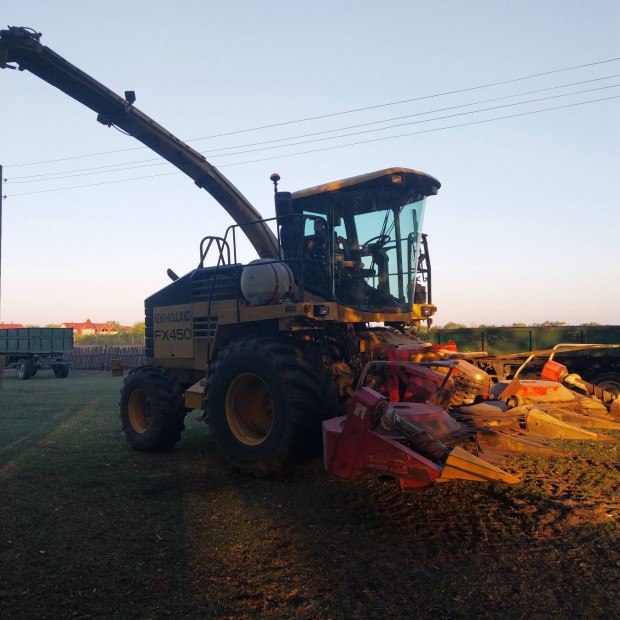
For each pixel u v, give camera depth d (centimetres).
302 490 579
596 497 545
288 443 581
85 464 725
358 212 693
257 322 692
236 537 456
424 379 582
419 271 778
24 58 758
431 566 396
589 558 401
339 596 355
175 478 648
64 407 1354
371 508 521
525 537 445
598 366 1248
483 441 507
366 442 463
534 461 693
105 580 382
